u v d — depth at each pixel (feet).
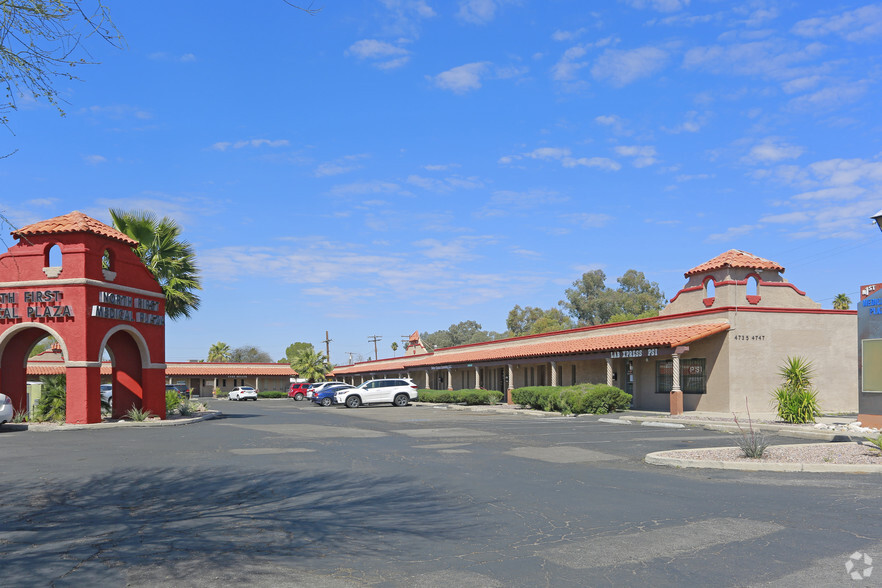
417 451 51.83
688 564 21.34
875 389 60.90
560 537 24.90
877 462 40.91
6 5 26.02
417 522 27.50
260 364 282.15
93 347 78.23
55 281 77.56
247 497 32.99
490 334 397.60
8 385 81.51
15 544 24.21
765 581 19.62
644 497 32.32
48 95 28.30
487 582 19.84
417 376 218.79
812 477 37.70
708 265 91.81
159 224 104.47
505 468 42.45
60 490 35.01
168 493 34.06
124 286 84.17
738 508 29.48
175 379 269.85
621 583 19.62
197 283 105.91
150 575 20.56
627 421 80.12
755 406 86.33
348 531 26.02
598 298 280.92
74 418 76.43
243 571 20.94
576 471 41.04
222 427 77.46
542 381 135.74
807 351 89.30
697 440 57.21
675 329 94.84
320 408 146.30
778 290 89.51
